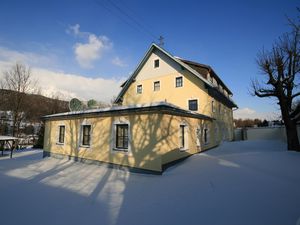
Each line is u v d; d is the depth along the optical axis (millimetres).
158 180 6352
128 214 3936
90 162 9648
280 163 8125
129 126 8164
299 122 14609
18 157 13406
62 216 3922
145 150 7465
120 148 8523
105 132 9141
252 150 12789
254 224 3297
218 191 4988
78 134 10570
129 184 6102
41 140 20984
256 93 13250
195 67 17500
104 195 5129
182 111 8719
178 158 8430
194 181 5945
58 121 12211
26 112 23375
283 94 12156
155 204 4395
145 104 7496
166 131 7570
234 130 26500
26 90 21297
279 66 12070
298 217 3486
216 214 3725
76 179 6828
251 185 5352
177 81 16719
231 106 24812
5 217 3912
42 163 10320
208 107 14664
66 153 11156
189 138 9969
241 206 4023
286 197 4438
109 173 7660
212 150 12766
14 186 6059
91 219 3762
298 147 11781
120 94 20016
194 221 3504
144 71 18828
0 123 20891
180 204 4316
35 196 5129
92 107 13562
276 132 22938
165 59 17578
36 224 3617
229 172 6723
